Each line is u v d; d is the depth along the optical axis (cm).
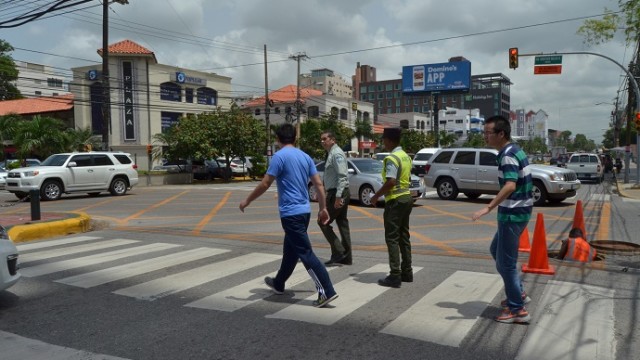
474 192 1620
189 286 574
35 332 434
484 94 14000
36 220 1035
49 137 2897
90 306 505
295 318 459
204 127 3466
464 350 385
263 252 776
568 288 554
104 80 2702
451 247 827
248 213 1362
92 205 1647
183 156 3431
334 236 679
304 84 10406
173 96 4725
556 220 1166
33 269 667
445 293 538
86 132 3188
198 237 935
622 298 516
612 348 387
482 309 482
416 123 9781
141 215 1348
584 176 2884
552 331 422
